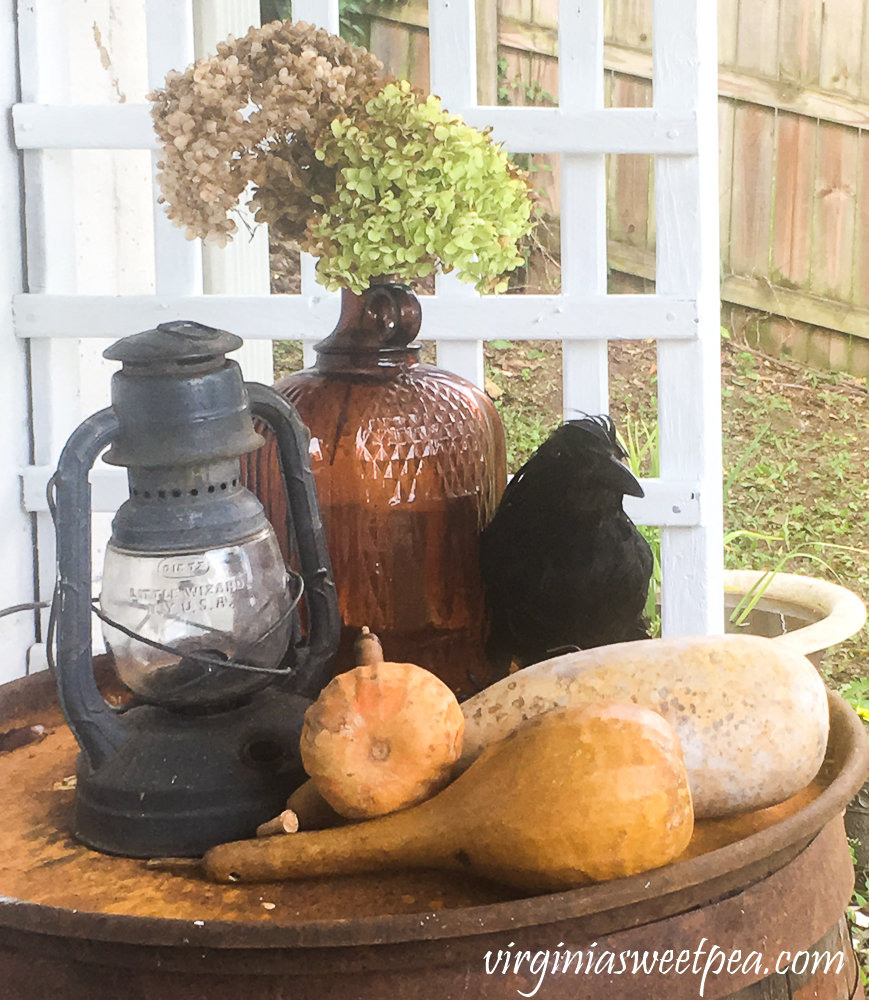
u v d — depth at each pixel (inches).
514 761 30.7
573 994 29.2
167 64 50.9
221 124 36.5
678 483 51.2
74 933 29.0
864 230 151.2
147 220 63.2
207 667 34.3
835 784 33.3
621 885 29.3
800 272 155.3
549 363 152.3
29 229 51.3
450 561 40.7
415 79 149.1
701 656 33.5
